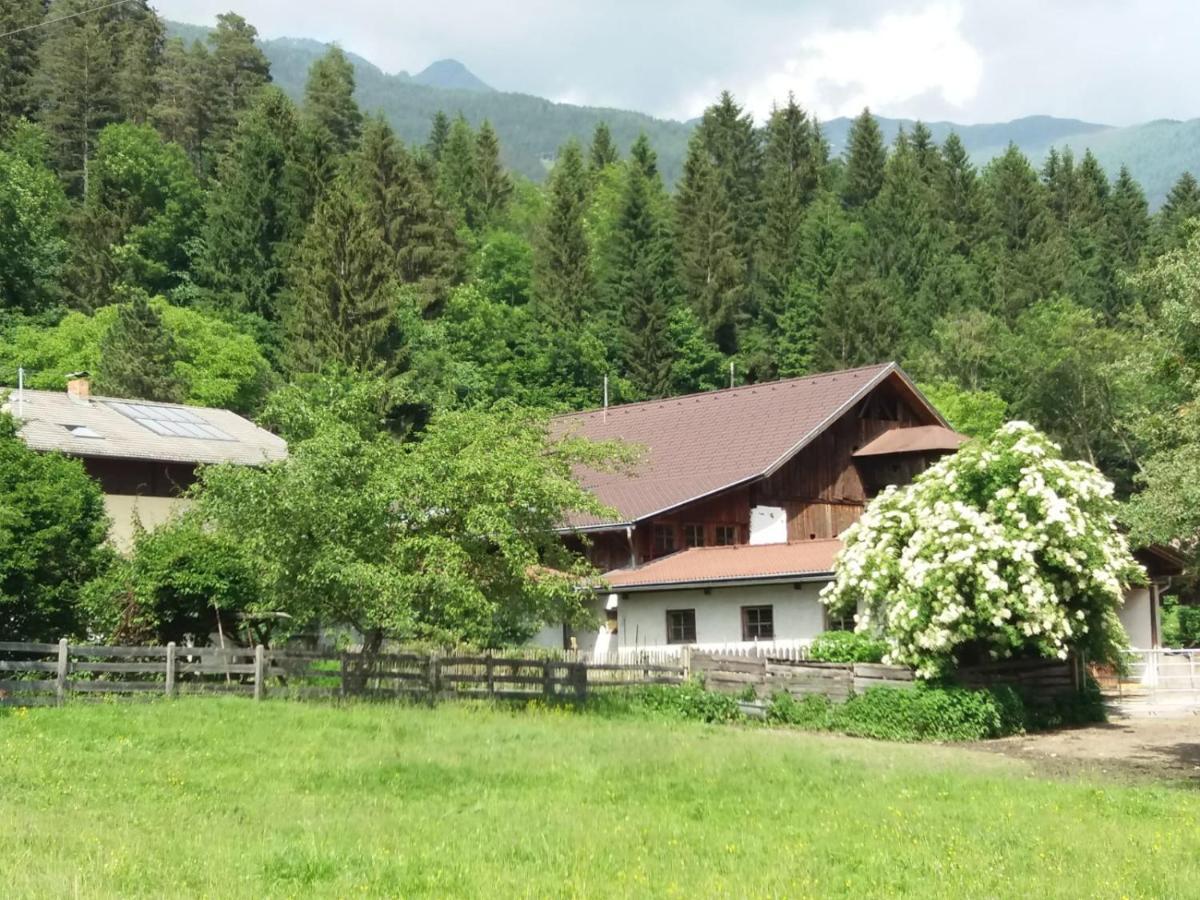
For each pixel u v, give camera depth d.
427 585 26.33
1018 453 28.94
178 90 102.56
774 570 34.22
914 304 85.50
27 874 11.54
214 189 82.88
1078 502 29.30
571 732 23.77
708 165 94.62
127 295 70.12
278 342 71.75
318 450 27.08
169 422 44.78
